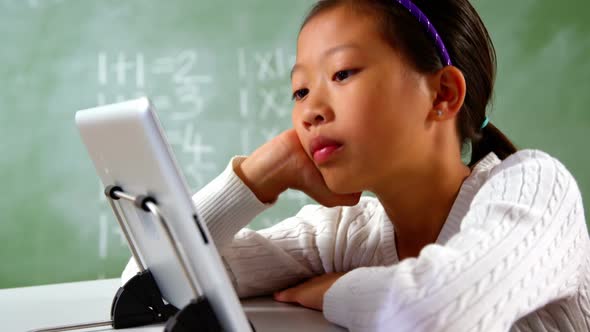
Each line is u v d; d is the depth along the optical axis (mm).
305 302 827
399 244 856
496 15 2445
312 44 730
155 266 701
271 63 2424
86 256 2395
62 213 2389
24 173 2379
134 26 2396
